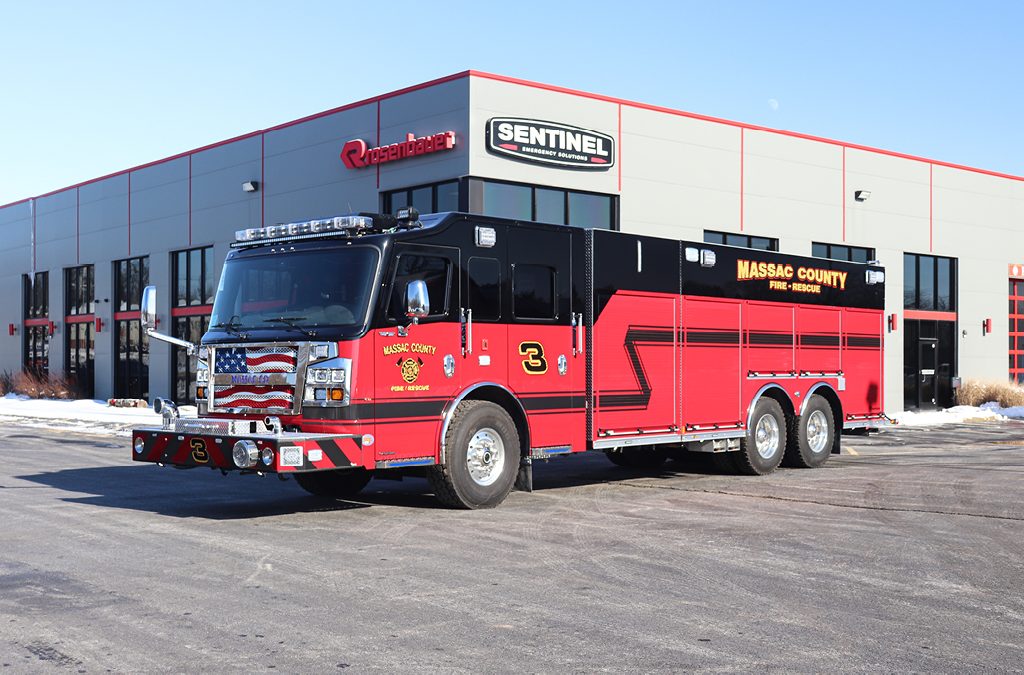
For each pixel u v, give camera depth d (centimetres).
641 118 2483
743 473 1421
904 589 714
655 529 949
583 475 1428
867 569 778
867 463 1595
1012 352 3384
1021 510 1084
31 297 4088
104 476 1373
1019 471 1468
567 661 539
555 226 1160
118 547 848
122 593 685
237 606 651
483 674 517
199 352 1068
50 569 760
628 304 1229
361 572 753
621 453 1504
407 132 2364
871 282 1611
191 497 1168
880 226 2992
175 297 3275
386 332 998
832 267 1541
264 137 2828
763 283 1419
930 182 3119
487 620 620
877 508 1094
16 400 3703
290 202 2741
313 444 947
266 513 1044
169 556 810
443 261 1051
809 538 907
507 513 1047
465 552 832
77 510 1060
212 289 3097
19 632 589
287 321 1022
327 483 1162
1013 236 3341
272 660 539
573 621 620
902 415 2719
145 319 1044
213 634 586
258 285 1065
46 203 3938
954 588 718
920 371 3083
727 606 660
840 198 2900
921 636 595
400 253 1015
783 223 2770
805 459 1488
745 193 2689
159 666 528
